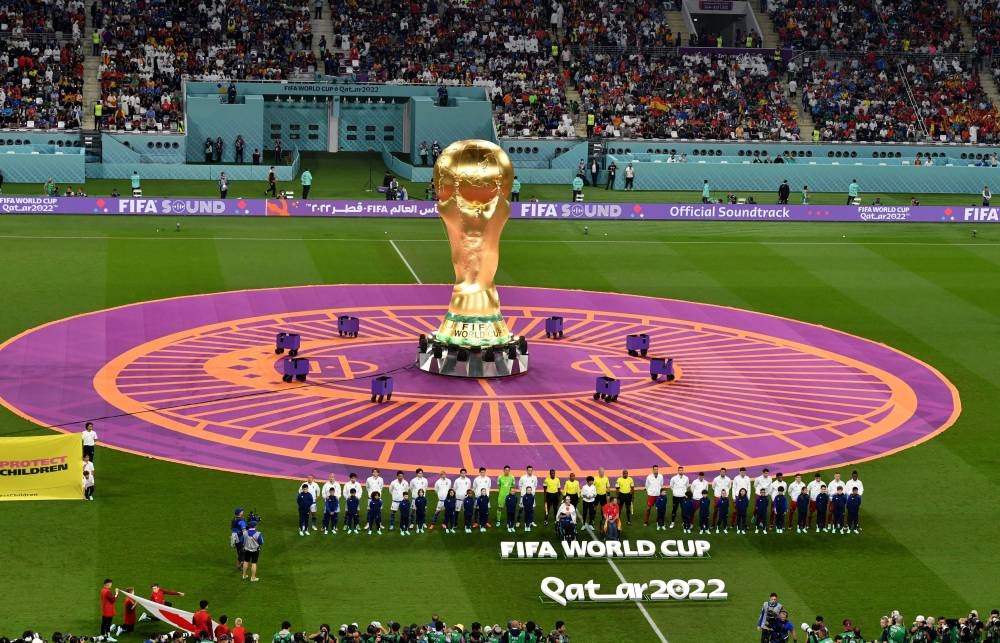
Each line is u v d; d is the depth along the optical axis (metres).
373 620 46.00
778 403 69.81
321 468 59.22
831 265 101.81
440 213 72.31
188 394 68.06
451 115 137.25
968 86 150.38
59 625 44.69
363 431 63.81
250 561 48.34
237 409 66.12
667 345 79.81
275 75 139.12
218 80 136.62
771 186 134.38
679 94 144.62
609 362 76.00
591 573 50.53
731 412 68.19
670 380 73.06
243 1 144.12
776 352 79.06
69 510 53.69
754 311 88.06
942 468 61.59
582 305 88.38
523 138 136.62
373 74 141.38
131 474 57.62
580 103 143.50
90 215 110.88
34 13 137.38
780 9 158.88
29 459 53.34
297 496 54.41
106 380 69.75
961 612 48.03
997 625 43.81
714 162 134.50
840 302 90.88
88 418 64.12
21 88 130.62
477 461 60.62
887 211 121.19
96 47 137.25
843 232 115.25
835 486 54.59
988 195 125.06
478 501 54.00
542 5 151.50
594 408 68.12
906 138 144.38
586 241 108.25
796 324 85.19
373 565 50.41
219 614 45.91
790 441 64.38
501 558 51.56
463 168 70.56
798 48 154.75
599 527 54.56
